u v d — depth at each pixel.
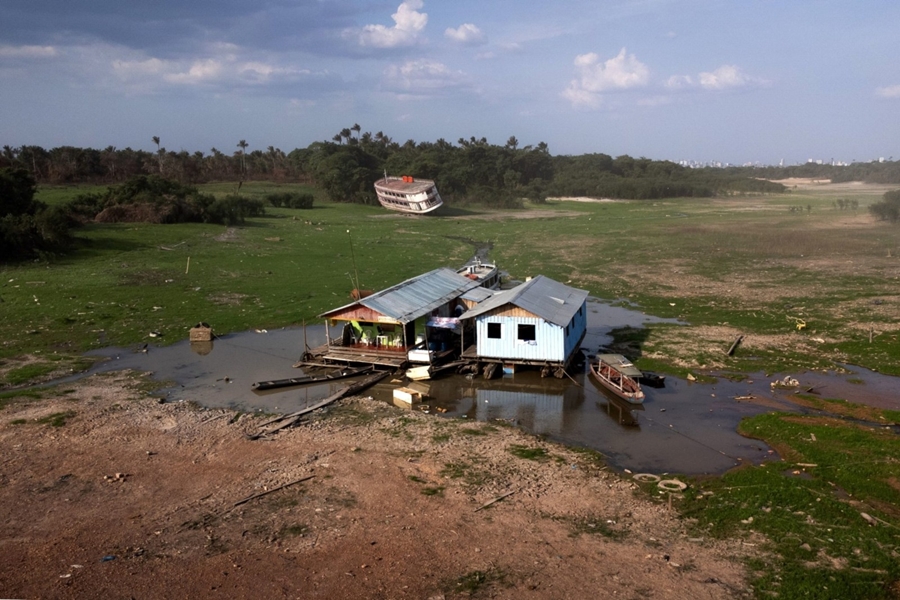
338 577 13.99
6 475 19.41
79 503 17.67
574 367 31.19
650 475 19.28
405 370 30.89
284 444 21.91
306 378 29.34
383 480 18.95
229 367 31.42
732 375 29.03
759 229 85.12
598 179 171.00
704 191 159.50
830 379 28.30
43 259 54.62
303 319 39.22
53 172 123.94
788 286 48.47
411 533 15.87
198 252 63.47
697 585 13.56
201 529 16.17
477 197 141.62
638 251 69.44
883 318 37.66
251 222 90.62
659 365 30.67
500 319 29.88
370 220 106.19
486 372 29.86
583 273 57.72
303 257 63.72
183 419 24.36
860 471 18.78
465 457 20.69
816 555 14.59
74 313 40.06
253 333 37.78
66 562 14.67
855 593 13.07
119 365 31.47
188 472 19.69
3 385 28.00
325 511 17.05
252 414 25.03
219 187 138.88
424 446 21.62
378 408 25.78
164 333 37.00
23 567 14.48
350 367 31.38
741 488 17.97
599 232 88.50
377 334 33.06
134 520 16.69
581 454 21.00
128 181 83.69
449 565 14.45
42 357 32.03
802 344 33.47
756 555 14.70
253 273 54.84
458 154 166.00
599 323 39.66
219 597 13.34
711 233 82.31
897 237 72.31
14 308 40.66
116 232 69.50
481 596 13.25
